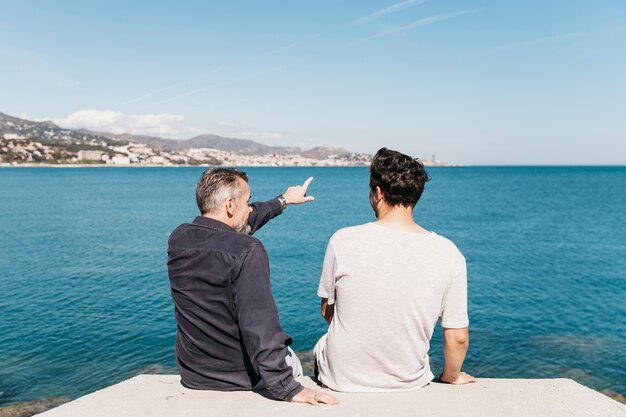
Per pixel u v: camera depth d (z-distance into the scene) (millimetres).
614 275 18109
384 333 2535
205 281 2537
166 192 73875
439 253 2512
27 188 80312
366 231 2576
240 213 2828
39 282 16375
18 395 8328
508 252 23562
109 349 10281
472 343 10883
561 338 11172
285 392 2514
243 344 2691
